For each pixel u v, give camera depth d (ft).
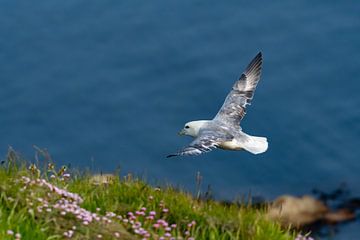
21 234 37.76
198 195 48.57
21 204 40.50
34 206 40.50
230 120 47.52
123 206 46.47
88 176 50.08
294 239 46.60
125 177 50.78
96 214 41.88
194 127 46.19
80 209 41.16
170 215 45.98
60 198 43.01
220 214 46.65
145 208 44.45
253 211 48.24
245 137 46.11
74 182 48.52
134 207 46.14
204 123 46.26
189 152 42.01
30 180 43.45
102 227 40.81
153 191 48.49
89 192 47.24
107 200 46.32
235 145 45.37
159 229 43.60
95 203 44.98
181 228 45.21
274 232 45.27
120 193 47.88
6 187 41.57
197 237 44.04
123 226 42.65
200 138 43.88
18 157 46.42
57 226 39.50
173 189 49.67
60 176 48.73
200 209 47.06
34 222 39.32
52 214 40.19
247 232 44.70
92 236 39.70
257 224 45.52
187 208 46.57
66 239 38.75
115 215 42.78
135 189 48.34
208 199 48.34
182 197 48.26
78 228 39.70
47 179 46.26
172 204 46.88
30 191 41.96
